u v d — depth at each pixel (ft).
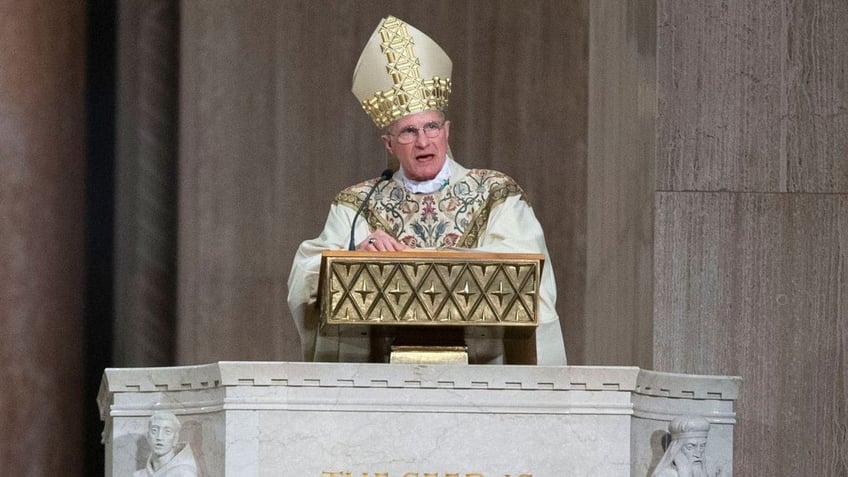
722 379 54.90
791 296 80.94
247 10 83.82
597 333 81.20
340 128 83.71
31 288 71.36
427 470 52.75
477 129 83.30
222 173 82.69
